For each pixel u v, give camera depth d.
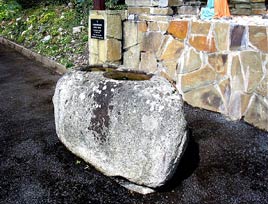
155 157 2.11
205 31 3.76
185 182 2.41
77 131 2.45
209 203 2.18
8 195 2.24
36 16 8.16
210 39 3.71
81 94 2.42
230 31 3.49
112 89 2.26
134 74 2.65
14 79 5.28
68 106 2.51
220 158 2.76
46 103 4.18
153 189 2.28
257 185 2.37
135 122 2.12
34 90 4.72
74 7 7.78
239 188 2.34
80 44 6.25
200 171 2.56
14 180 2.41
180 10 4.49
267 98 3.21
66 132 2.57
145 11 4.46
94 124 2.30
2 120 3.58
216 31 3.64
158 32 4.36
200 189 2.33
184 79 4.10
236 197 2.24
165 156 2.12
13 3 9.33
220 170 2.57
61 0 8.27
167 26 4.21
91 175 2.49
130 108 2.14
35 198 2.21
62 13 7.77
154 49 4.46
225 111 3.69
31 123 3.51
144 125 2.11
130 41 4.78
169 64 4.28
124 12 4.72
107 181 2.41
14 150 2.88
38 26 7.67
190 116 3.69
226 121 3.54
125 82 2.27
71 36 6.67
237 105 3.54
